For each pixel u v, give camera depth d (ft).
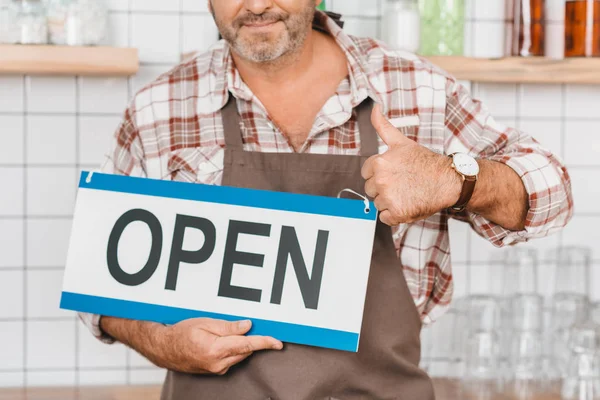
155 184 5.42
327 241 5.12
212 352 5.12
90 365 8.99
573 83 9.26
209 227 5.31
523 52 8.42
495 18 9.15
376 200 4.87
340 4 8.94
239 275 5.23
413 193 4.74
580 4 8.38
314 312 5.10
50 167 8.83
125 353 9.02
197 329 5.17
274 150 5.71
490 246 9.30
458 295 9.30
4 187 8.80
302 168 5.49
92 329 5.85
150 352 5.48
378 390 5.45
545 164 5.19
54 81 8.75
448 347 9.06
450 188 4.76
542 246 9.41
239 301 5.22
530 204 5.08
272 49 5.36
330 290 5.09
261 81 5.74
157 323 5.48
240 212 5.27
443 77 5.82
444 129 5.74
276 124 5.72
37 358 8.92
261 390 5.37
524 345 8.78
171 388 5.78
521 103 9.27
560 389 8.42
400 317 5.50
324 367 5.32
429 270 5.73
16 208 8.82
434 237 5.67
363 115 5.67
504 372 8.80
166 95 5.91
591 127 9.35
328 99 5.69
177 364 5.38
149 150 5.87
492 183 4.95
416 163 4.78
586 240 9.45
